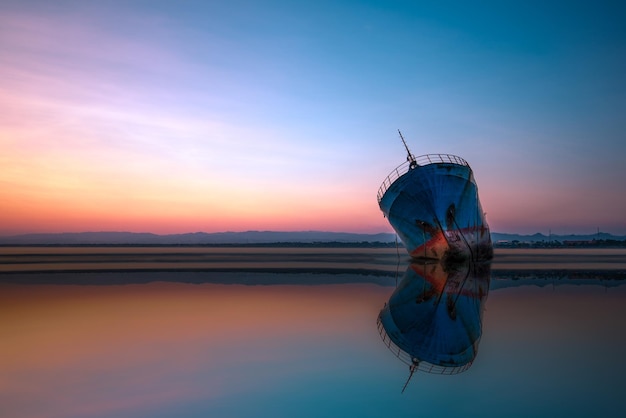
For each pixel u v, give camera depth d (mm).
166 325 16516
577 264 51406
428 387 10039
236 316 18328
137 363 11742
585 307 20656
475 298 23812
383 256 76062
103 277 35375
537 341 14094
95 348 13273
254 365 11602
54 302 22203
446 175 44250
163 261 58625
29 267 46469
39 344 13766
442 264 45500
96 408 8891
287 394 9578
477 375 10797
